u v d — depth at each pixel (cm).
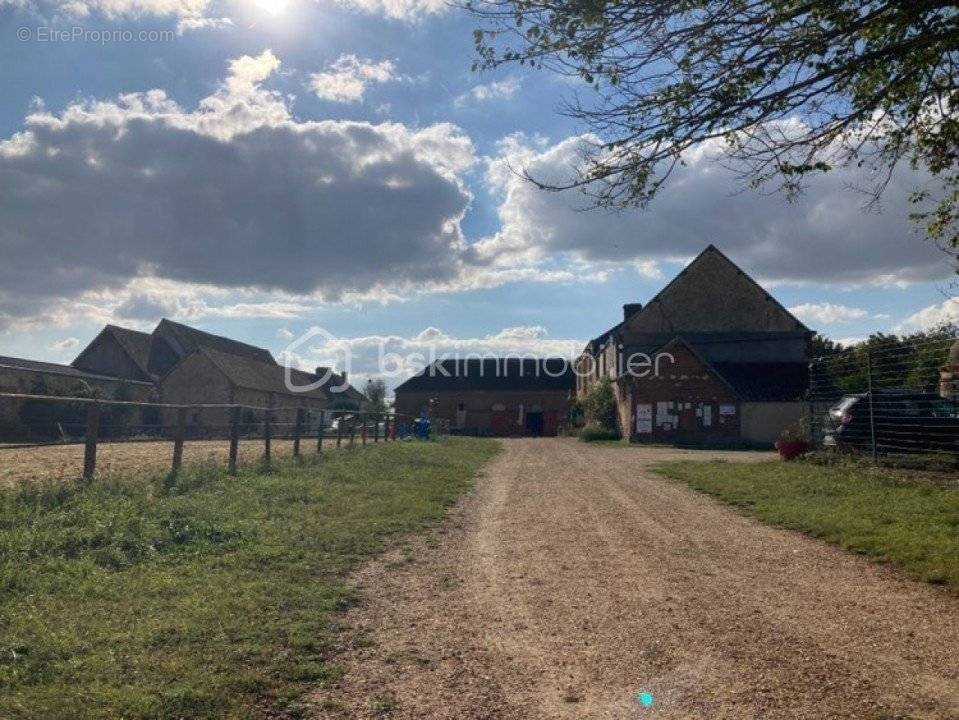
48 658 495
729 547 916
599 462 2264
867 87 619
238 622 591
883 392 1689
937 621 610
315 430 2767
